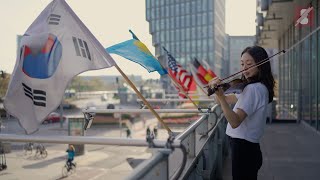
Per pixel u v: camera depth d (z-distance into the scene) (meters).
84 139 2.18
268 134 10.56
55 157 25.55
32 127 2.42
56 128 44.41
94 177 19.84
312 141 9.07
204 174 3.62
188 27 97.25
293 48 16.83
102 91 149.25
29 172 21.22
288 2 12.82
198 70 10.95
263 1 14.30
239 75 2.76
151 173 1.67
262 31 20.25
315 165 6.23
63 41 2.53
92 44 2.53
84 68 2.50
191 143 3.01
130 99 100.69
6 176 20.05
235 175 2.66
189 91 10.32
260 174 5.66
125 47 3.48
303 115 13.59
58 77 2.48
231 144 2.72
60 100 2.47
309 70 12.66
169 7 101.31
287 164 6.32
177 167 2.60
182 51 98.12
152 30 104.88
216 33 96.00
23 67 2.48
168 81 54.72
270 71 2.61
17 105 2.44
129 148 28.02
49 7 2.62
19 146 29.30
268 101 2.58
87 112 3.62
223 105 2.39
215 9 94.75
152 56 3.52
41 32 2.54
